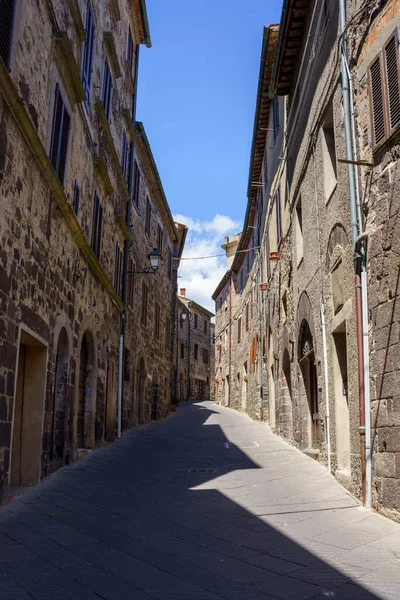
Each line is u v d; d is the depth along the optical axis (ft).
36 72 26.63
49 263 29.27
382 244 23.09
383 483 22.31
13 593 13.91
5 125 21.97
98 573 15.70
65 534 19.57
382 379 22.66
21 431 28.09
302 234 41.63
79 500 25.18
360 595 14.15
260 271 74.90
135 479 30.91
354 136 26.58
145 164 69.46
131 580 15.21
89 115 39.86
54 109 30.35
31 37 25.79
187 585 14.90
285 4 39.65
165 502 25.43
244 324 96.89
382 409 22.59
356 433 25.88
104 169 43.11
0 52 21.58
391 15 23.30
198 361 176.65
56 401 33.50
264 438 51.83
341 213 29.14
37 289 26.94
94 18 41.70
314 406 40.16
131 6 60.23
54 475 30.58
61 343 33.76
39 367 28.50
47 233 28.78
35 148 25.48
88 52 39.55
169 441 49.90
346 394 30.66
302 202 41.16
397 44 22.57
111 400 47.85
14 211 23.31
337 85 30.14
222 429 61.77
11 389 22.97
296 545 18.65
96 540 19.02
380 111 23.75
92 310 41.52
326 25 32.68
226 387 122.42
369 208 24.59
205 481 30.45
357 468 25.59
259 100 61.36
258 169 74.54
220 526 21.25
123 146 57.00
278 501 25.40
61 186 30.04
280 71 45.85
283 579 15.40
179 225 103.55
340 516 22.48
